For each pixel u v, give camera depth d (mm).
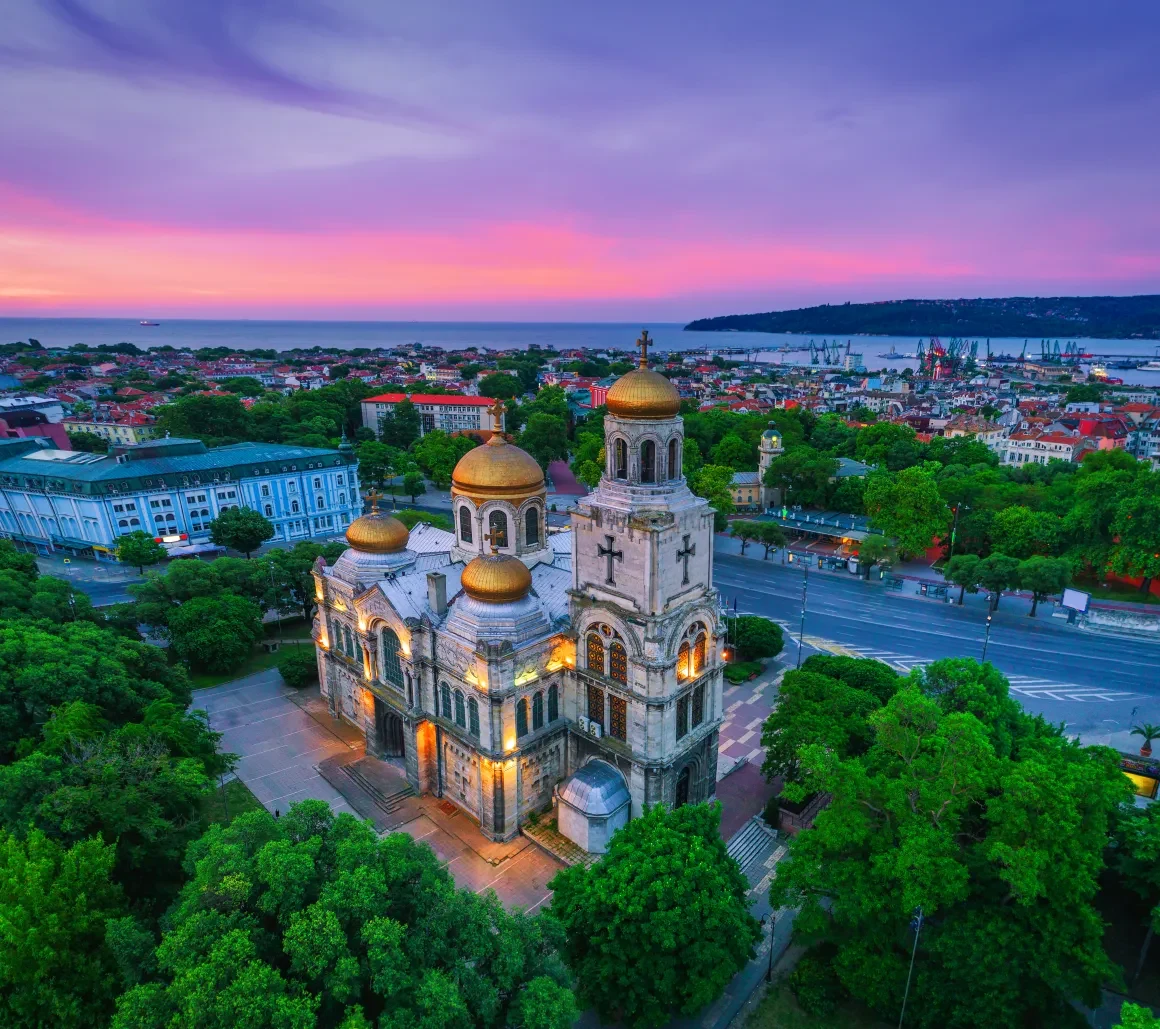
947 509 150000
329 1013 38000
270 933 39562
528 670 69188
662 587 63469
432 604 76125
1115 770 59969
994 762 51938
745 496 191125
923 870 46594
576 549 69375
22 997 40031
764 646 106125
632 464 64375
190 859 44344
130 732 63188
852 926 52125
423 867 43688
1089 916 46906
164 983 38844
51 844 47531
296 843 45094
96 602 130750
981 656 110812
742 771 83188
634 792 68438
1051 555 142000
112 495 148875
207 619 104250
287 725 92062
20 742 65125
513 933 43250
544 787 73938
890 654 111938
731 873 53625
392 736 85312
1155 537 123812
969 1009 48000
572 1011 39594
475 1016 39875
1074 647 113812
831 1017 53125
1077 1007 53906
